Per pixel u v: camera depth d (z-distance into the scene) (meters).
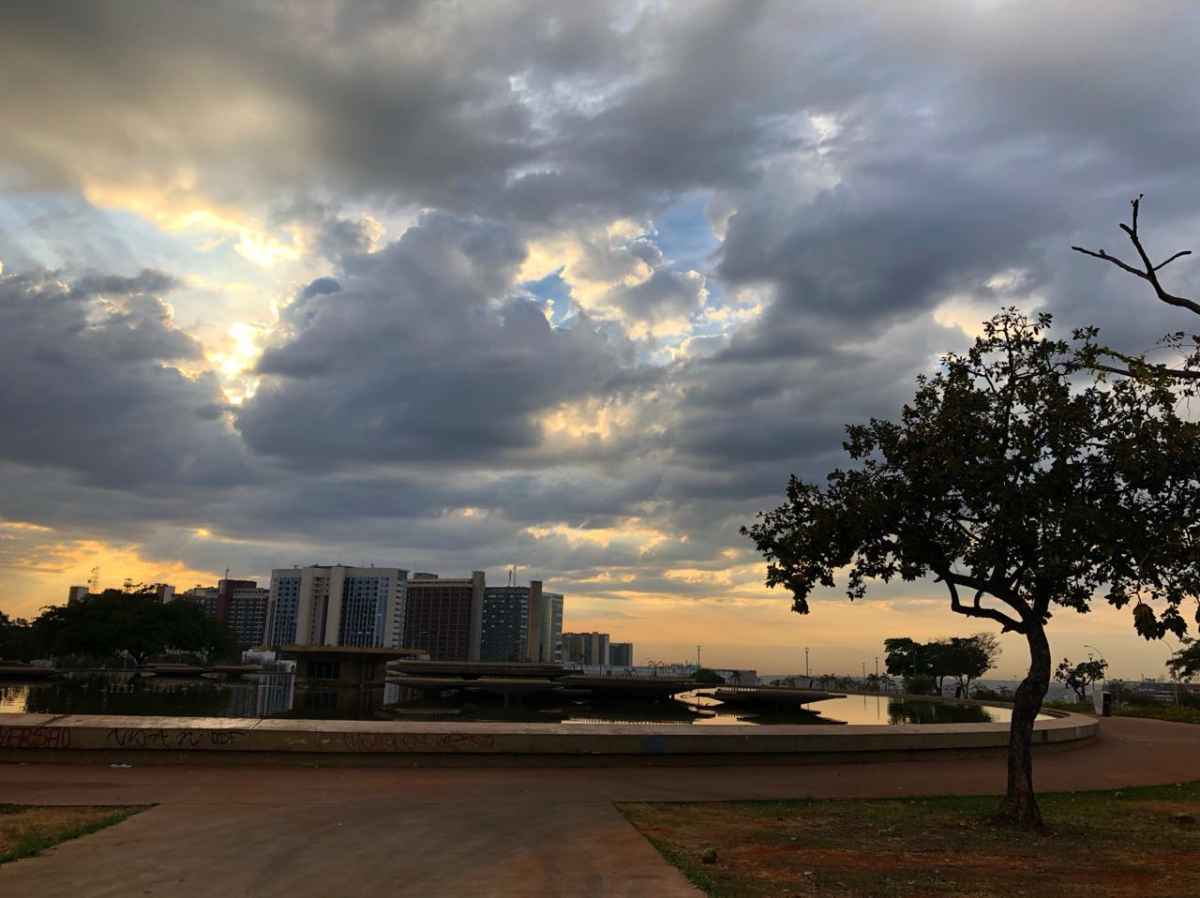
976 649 63.31
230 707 40.66
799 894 7.75
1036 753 21.88
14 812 10.62
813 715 42.00
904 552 12.75
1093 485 12.04
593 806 12.28
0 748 15.20
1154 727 32.34
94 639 83.69
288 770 15.30
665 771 16.72
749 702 52.09
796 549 13.59
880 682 72.56
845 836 10.76
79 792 12.36
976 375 12.83
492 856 8.88
